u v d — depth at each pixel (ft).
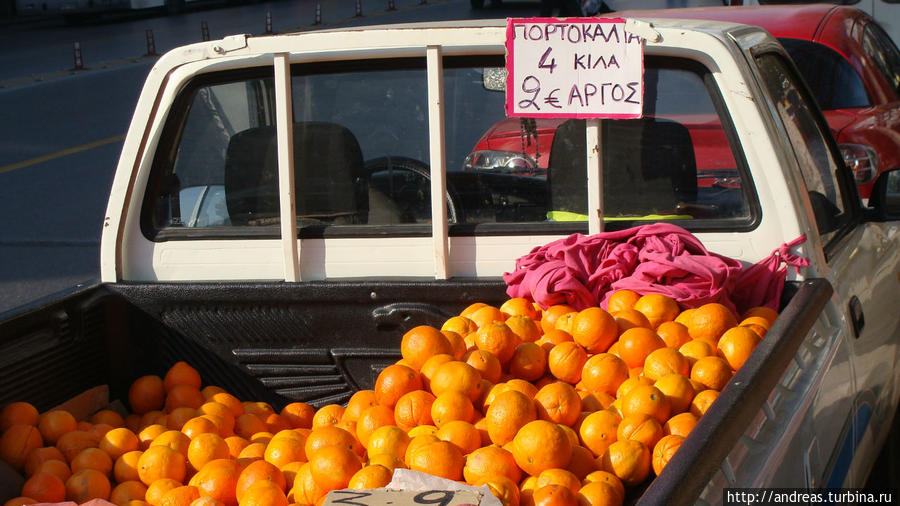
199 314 10.17
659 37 9.25
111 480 8.47
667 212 9.86
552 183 10.01
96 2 72.38
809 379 7.73
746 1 29.71
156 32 70.38
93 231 28.45
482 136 10.02
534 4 74.59
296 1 90.89
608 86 9.27
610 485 6.66
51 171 34.96
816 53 21.30
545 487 6.47
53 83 50.90
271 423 9.61
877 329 10.90
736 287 9.38
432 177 9.69
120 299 10.14
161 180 10.26
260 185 10.30
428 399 8.04
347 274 10.05
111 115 43.52
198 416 9.14
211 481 7.72
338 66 9.97
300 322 10.07
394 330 9.96
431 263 9.93
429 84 9.62
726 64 9.22
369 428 8.10
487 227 9.93
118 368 10.11
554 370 8.45
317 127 10.21
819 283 8.94
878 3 29.07
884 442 12.21
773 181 9.25
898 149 19.85
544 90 9.37
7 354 8.66
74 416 9.45
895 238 12.51
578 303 9.35
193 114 10.19
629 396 7.38
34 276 24.67
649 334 8.38
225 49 9.87
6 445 8.34
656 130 9.68
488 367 8.30
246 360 10.28
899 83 22.95
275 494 7.23
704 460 5.51
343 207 10.31
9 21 78.89
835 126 20.04
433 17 74.28
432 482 6.64
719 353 8.33
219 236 10.18
